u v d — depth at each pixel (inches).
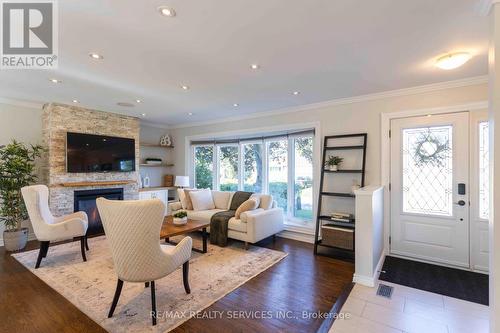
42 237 122.3
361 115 153.3
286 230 183.8
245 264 129.9
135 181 208.8
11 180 146.7
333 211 162.7
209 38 85.4
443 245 130.6
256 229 151.6
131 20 74.9
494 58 60.8
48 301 92.0
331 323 81.7
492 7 62.2
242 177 217.2
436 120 132.1
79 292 98.3
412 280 113.0
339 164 159.9
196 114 206.8
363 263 109.8
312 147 179.6
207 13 71.6
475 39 85.6
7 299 93.4
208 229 177.2
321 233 152.9
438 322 82.7
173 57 100.0
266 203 173.9
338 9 69.6
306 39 86.1
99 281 107.7
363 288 105.2
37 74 117.8
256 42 88.2
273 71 114.2
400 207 141.5
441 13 71.1
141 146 241.1
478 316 86.0
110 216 79.1
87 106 178.9
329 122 164.9
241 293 99.9
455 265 127.4
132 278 81.0
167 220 157.1
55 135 165.2
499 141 60.0
